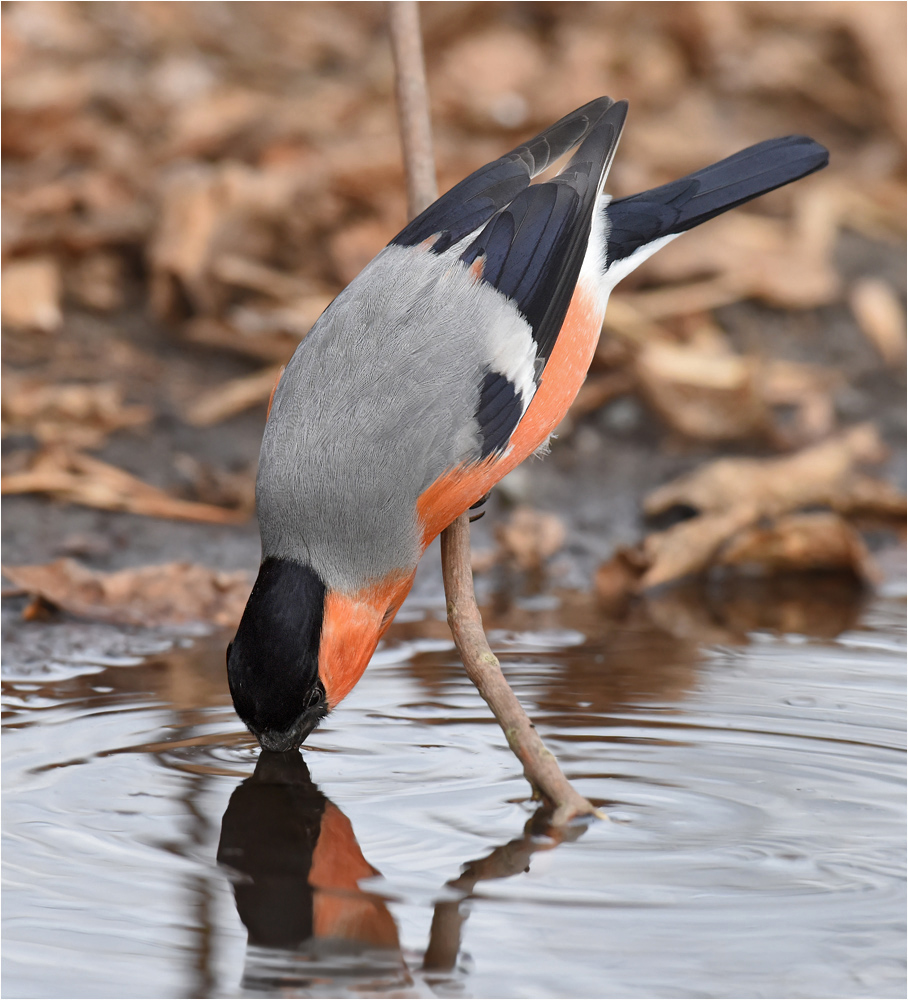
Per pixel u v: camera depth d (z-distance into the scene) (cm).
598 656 877
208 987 492
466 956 514
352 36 1852
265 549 675
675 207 814
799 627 946
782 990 495
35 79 1540
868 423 1299
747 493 1130
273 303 1373
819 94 1752
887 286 1498
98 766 697
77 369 1291
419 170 806
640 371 1280
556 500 1174
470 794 669
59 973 501
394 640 917
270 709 638
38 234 1367
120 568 1009
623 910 554
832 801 659
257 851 603
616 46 1730
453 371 682
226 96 1571
